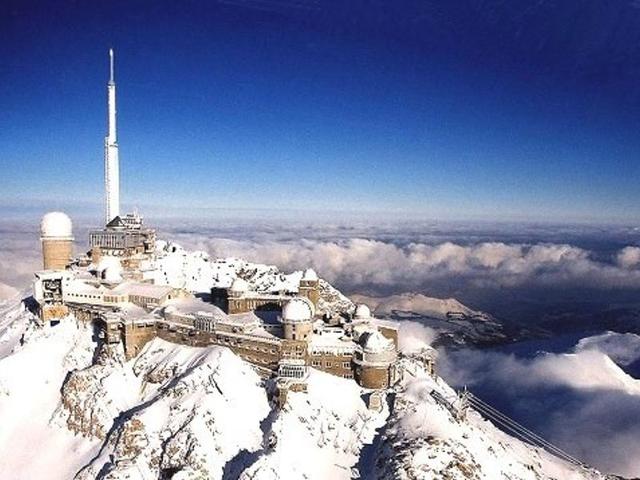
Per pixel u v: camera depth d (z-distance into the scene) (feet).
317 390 534.37
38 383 613.52
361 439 496.23
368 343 555.69
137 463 466.29
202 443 467.93
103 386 561.02
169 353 599.16
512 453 542.98
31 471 509.76
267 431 491.72
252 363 577.43
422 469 433.89
